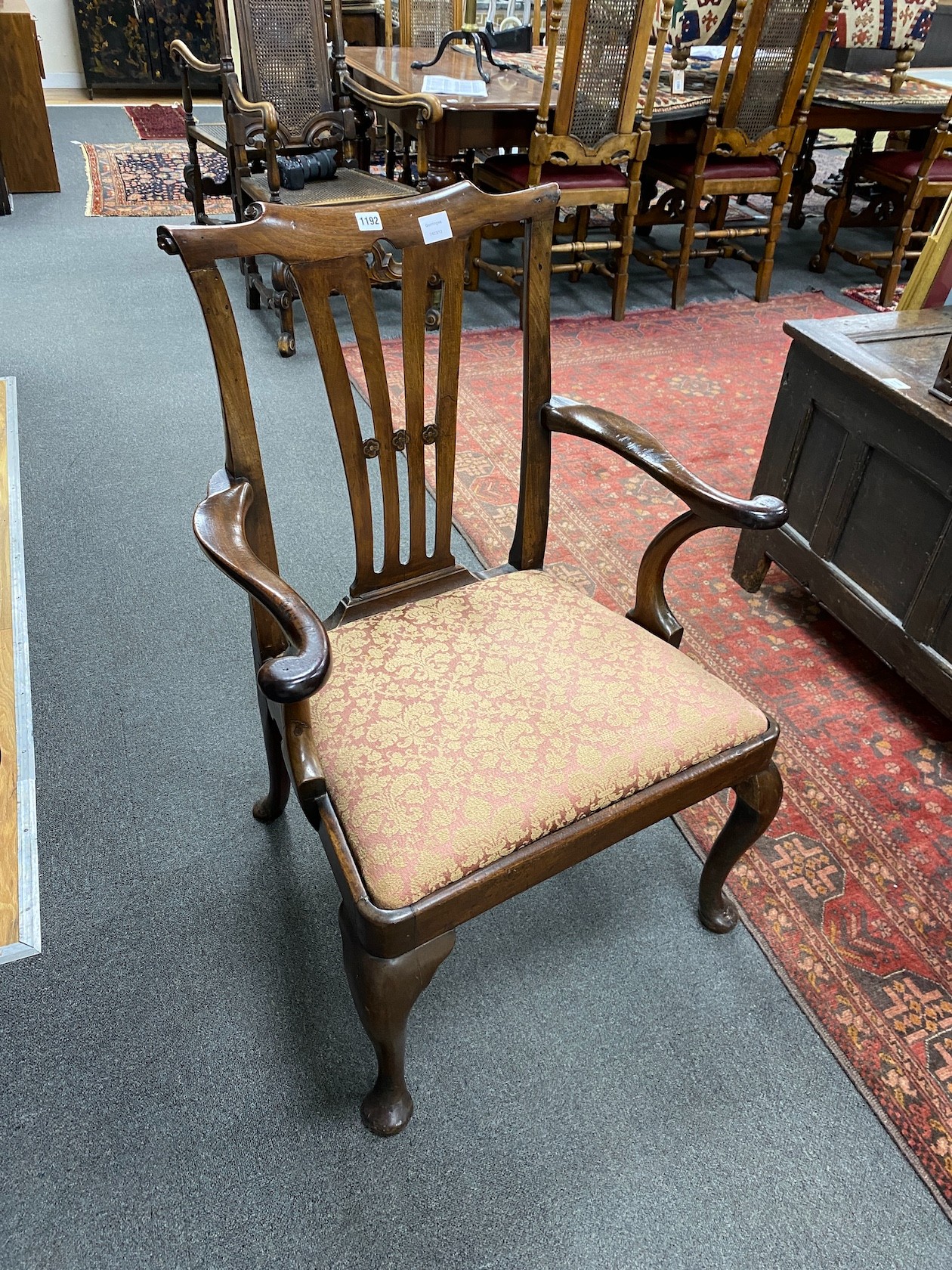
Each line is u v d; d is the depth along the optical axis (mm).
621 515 2283
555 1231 1020
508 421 2689
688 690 1075
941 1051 1198
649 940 1328
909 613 1626
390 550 1229
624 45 2846
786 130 3291
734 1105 1139
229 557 889
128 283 3375
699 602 2020
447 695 1043
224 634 1830
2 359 2787
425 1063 1165
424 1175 1061
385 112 3156
